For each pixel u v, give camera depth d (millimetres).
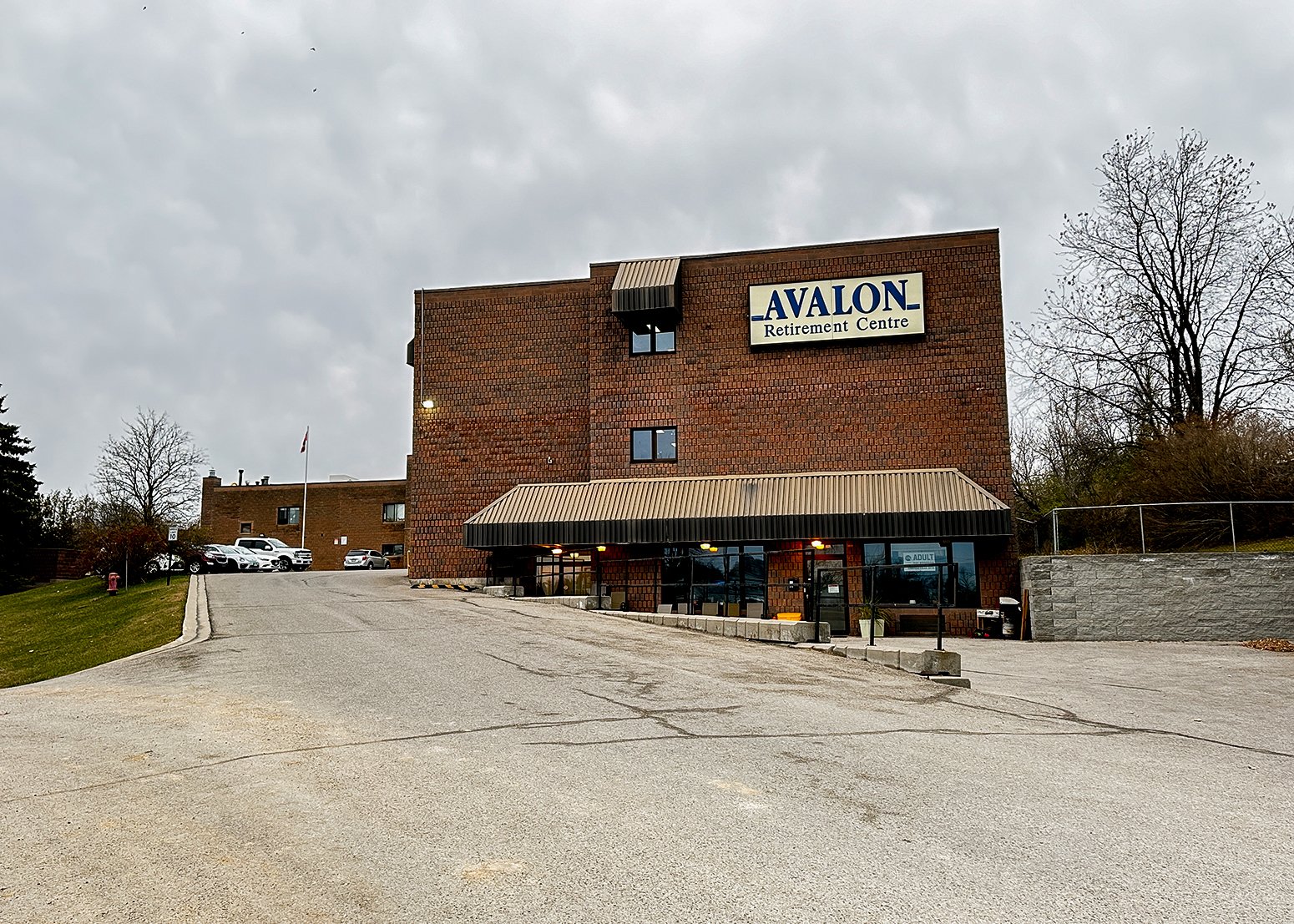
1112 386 34719
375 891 5125
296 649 16281
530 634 18875
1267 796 7387
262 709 10766
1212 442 26781
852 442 30922
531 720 10117
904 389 30781
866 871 5441
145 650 17500
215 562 48375
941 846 5895
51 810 6746
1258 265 32969
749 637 19953
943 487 28812
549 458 34000
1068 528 28094
